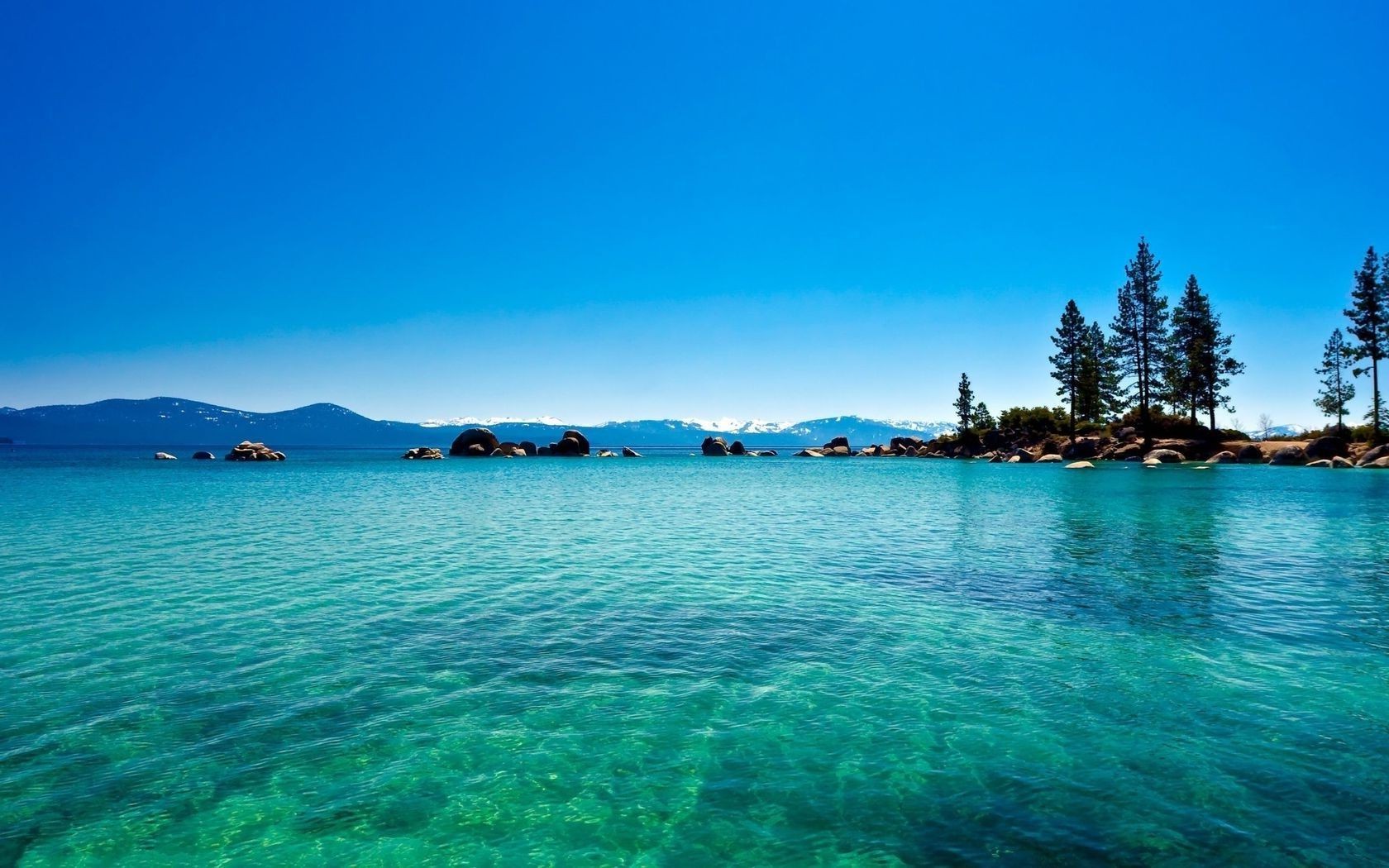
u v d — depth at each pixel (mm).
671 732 8672
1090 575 17688
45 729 8664
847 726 8812
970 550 21562
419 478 62812
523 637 12539
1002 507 33750
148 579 17203
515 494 44875
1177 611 14117
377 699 9695
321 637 12539
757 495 43250
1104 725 8734
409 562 19734
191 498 39719
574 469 83500
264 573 18094
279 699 9711
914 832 6508
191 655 11500
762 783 7461
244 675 10609
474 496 42688
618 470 82000
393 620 13648
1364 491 38375
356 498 40750
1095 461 76688
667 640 12414
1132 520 27688
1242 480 46781
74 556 20391
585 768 7812
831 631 12953
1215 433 78250
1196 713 9070
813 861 6121
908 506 35125
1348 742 8180
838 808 6941
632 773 7707
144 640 12266
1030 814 6758
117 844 6410
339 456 144250
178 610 14305
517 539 24141
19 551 21328
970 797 7098
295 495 42156
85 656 11375
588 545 22922
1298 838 6270
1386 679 10258
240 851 6340
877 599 15312
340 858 6266
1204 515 28781
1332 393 74625
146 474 65375
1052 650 11742
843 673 10711
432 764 7898
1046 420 98625
